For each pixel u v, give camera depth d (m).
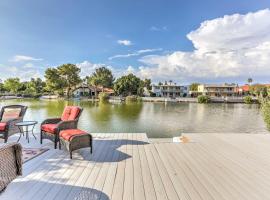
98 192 2.41
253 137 5.55
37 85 50.19
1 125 4.33
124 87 46.03
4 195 2.30
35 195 2.31
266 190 2.54
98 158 3.65
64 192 2.40
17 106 5.19
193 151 4.18
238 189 2.55
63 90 45.06
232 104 35.91
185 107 28.69
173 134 10.80
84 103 30.36
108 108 23.81
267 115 7.27
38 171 3.01
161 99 41.12
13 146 2.22
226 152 4.13
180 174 2.99
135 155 3.86
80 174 2.93
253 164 3.46
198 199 2.29
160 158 3.71
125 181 2.72
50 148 4.18
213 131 11.87
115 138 5.25
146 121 14.73
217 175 2.97
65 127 4.23
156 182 2.71
